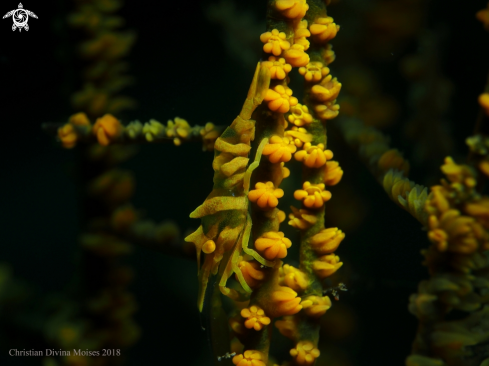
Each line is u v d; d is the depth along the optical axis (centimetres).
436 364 11
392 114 14
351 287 13
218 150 11
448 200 10
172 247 12
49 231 33
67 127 12
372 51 13
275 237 11
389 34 13
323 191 11
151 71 29
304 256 11
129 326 13
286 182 15
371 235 15
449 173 10
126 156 13
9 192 34
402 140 14
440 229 10
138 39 28
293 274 11
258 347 11
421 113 13
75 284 14
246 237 11
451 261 11
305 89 11
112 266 13
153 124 12
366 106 13
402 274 17
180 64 29
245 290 11
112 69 13
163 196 27
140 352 24
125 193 13
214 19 16
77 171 13
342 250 14
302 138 11
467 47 15
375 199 16
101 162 13
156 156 28
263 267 11
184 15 28
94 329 13
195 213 11
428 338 11
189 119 28
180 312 25
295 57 11
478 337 11
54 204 34
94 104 13
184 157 27
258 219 11
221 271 11
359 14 13
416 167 14
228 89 22
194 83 29
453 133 14
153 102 29
